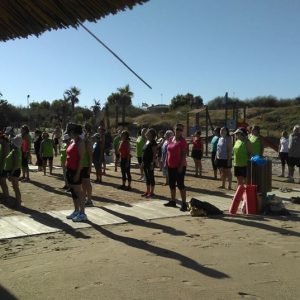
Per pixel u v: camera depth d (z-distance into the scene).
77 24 2.84
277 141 43.22
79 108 77.94
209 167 22.94
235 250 6.93
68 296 5.11
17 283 5.57
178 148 10.41
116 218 9.58
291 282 5.48
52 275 5.86
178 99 93.19
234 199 10.18
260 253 6.76
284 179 17.36
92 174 18.95
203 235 7.96
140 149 16.59
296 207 10.92
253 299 4.94
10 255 6.91
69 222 9.23
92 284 5.49
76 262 6.43
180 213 10.12
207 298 4.97
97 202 11.66
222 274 5.79
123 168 14.07
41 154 18.77
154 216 9.80
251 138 14.39
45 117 80.81
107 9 2.77
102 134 16.08
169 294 5.11
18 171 10.85
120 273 5.88
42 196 12.91
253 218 9.50
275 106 86.62
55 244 7.56
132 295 5.10
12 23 2.87
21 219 9.56
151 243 7.44
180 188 10.45
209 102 85.75
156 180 16.75
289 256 6.60
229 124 32.34
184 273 5.85
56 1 2.69
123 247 7.22
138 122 72.56
